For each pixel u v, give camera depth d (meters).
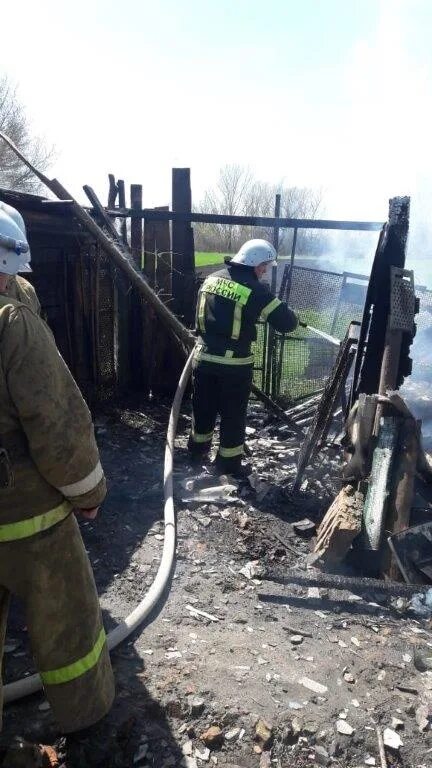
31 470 1.83
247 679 2.54
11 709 2.33
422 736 2.30
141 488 4.51
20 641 2.75
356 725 2.33
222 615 3.04
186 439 5.65
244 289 4.43
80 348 5.91
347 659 2.75
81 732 2.18
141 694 2.42
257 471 5.00
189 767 2.12
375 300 4.23
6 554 1.86
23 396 1.71
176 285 6.77
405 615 3.15
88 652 2.03
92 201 5.93
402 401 3.75
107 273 6.27
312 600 3.23
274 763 2.16
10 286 2.14
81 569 2.00
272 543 3.86
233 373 4.56
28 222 4.97
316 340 6.79
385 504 3.58
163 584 3.15
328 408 4.71
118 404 6.42
